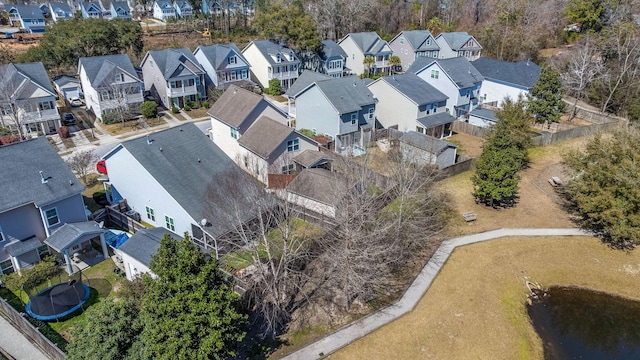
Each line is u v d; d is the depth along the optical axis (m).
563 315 23.56
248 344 20.05
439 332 21.17
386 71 72.06
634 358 20.97
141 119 48.84
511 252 27.73
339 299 23.11
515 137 34.69
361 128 42.88
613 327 22.91
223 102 40.72
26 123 42.06
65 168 26.05
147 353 15.84
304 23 61.75
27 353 18.95
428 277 25.06
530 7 76.75
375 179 30.20
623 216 26.75
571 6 73.38
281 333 20.80
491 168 30.59
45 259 24.19
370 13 85.88
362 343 20.33
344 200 23.53
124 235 26.95
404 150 35.75
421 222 28.19
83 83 50.72
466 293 23.97
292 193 26.06
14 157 24.92
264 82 62.66
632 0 70.62
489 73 56.00
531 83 51.84
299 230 27.23
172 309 15.59
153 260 16.72
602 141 31.75
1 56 59.91
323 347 20.02
